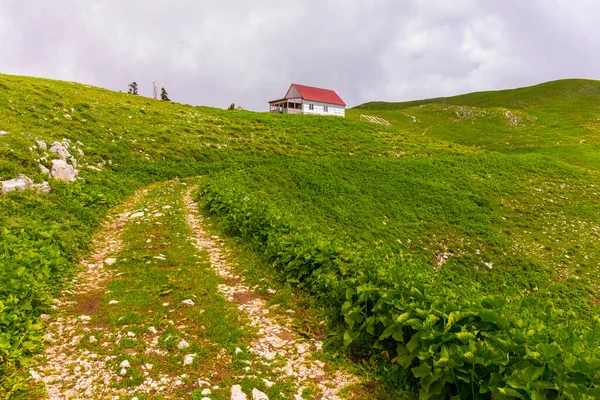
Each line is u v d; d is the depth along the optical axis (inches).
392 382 250.1
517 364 187.6
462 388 207.0
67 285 371.2
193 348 271.7
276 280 422.9
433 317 226.7
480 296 272.2
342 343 295.3
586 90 5334.6
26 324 265.0
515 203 1414.9
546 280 942.4
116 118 1537.9
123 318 305.6
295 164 1454.2
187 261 473.7
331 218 1057.5
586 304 858.1
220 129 1883.6
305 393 235.9
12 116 1079.0
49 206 591.5
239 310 347.6
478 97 7140.8
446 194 1387.8
